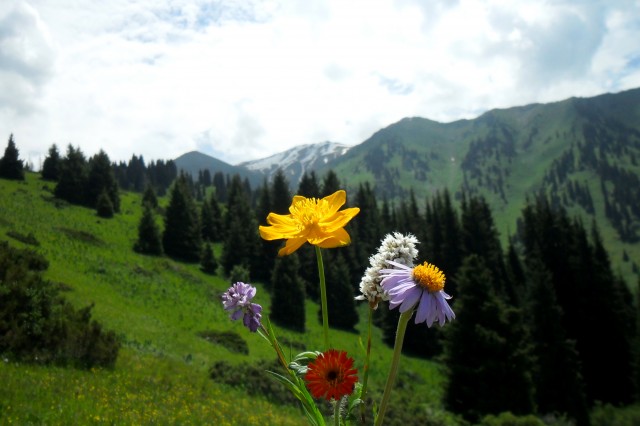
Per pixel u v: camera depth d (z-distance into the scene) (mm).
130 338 24766
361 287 2178
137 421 9609
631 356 43844
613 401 43000
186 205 67188
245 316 2162
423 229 76625
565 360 36375
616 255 183125
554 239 53406
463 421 27125
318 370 1792
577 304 47688
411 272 2020
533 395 31766
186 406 12664
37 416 8133
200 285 51906
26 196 71688
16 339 12992
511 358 30281
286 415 18172
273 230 2213
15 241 41781
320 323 51750
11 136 86125
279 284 48344
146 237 60188
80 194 77250
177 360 22688
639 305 41969
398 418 23000
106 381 12906
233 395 18594
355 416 1950
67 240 50719
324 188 80375
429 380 41062
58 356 13891
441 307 1953
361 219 77250
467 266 34375
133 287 40844
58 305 16359
